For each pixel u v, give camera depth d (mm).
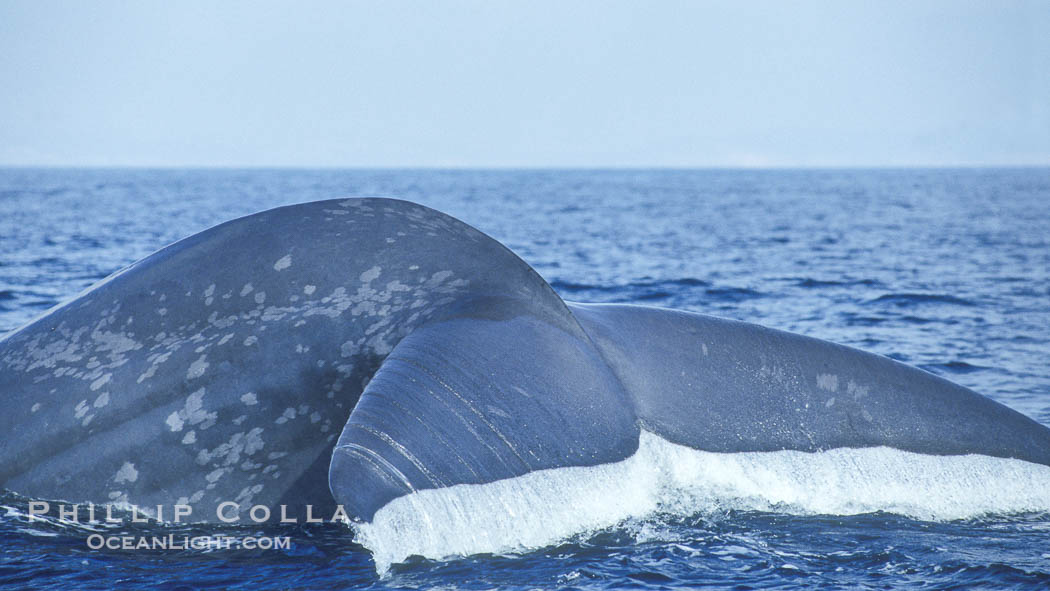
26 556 25688
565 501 24703
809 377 28594
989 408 29312
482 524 23297
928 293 87875
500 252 27469
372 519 21547
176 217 188375
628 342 27828
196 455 27438
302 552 26125
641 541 25812
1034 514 28609
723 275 101062
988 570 25922
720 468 27578
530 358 25531
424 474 22547
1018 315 76500
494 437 23938
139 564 25422
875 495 28266
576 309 28328
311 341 27219
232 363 27344
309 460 27531
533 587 23641
